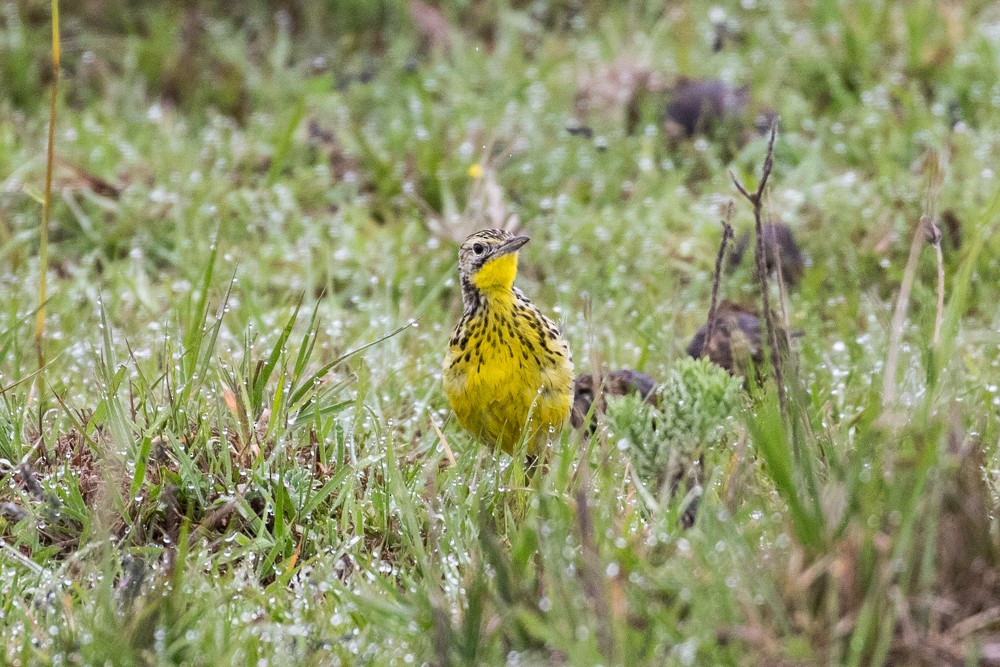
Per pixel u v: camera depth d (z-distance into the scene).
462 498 8.27
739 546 6.94
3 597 7.61
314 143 16.06
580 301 12.75
